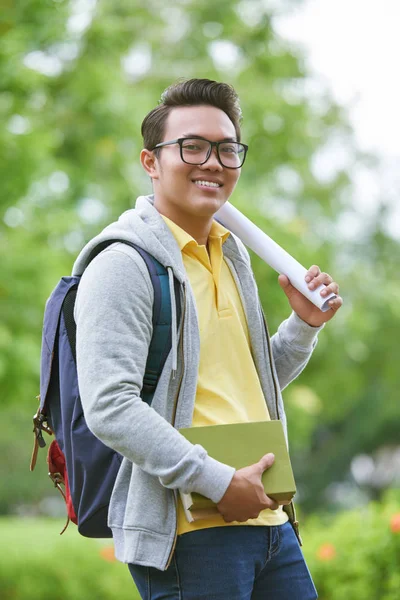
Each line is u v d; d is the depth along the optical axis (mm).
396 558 6395
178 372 2842
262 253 3275
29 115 11188
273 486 2723
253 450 2760
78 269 3049
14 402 10781
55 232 11922
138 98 13547
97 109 12711
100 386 2670
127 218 2986
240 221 3295
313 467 31453
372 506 7203
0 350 10328
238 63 16516
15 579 9477
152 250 2889
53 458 3217
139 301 2799
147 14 15734
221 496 2637
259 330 3113
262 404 3018
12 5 11156
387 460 34594
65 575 9500
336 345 16438
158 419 2658
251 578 2846
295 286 3234
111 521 2820
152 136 3109
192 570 2775
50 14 11289
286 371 3365
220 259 3125
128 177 13617
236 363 3002
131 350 2734
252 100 15680
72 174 12961
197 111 3025
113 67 13422
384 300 17859
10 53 10531
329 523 7762
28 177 10742
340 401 18781
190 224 3080
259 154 16109
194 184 3006
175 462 2619
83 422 2924
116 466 2873
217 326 2996
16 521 13508
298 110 16047
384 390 28156
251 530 2861
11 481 29547
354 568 6484
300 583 3002
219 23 16422
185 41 16156
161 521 2746
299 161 16547
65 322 3027
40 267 10961
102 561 9633
